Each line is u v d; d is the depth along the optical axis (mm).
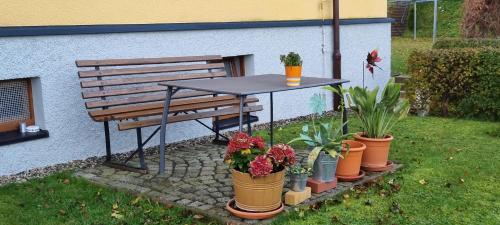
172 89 5145
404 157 5664
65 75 5438
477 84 7797
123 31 5812
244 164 3820
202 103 5906
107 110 5172
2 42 4926
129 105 5809
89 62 5402
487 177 4965
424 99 8375
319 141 4496
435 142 6398
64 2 5379
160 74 6250
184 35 6453
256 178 3723
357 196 4402
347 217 3971
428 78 8273
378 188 4633
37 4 5184
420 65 8320
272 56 7680
